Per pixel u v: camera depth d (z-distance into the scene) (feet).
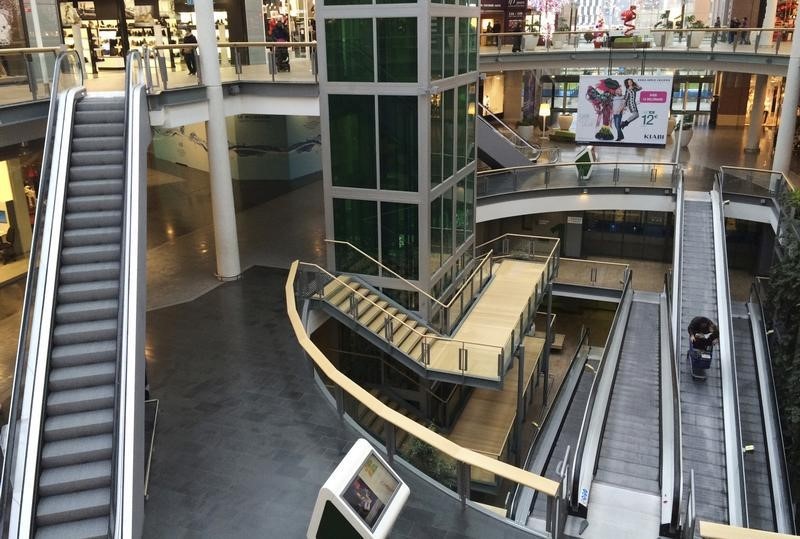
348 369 51.55
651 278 78.74
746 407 51.03
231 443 30.89
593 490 31.86
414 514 25.50
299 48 51.80
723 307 54.39
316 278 45.16
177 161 100.22
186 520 25.80
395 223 48.44
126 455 22.94
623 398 46.93
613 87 63.93
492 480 26.22
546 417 52.49
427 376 44.04
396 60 44.78
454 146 51.83
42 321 27.04
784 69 71.87
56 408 25.84
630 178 70.54
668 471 32.81
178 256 59.41
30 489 22.70
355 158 48.03
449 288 54.44
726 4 120.06
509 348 44.27
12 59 37.32
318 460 29.55
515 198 70.03
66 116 34.94
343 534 19.15
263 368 38.50
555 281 68.74
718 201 67.21
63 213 30.73
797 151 93.50
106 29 73.31
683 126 96.07
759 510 41.52
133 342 25.71
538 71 119.14
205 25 48.34
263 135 83.05
